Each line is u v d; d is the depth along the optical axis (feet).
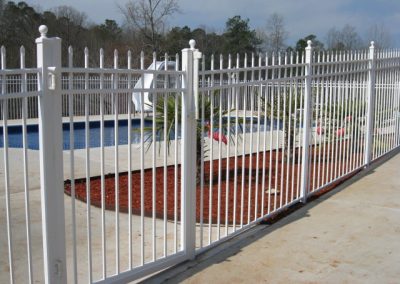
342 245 16.53
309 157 21.66
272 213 19.02
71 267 14.53
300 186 21.70
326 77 22.59
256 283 13.58
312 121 21.77
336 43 86.89
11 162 30.42
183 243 14.84
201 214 15.44
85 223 18.65
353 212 20.18
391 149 31.73
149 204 21.08
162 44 86.94
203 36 92.68
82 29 95.66
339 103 23.98
